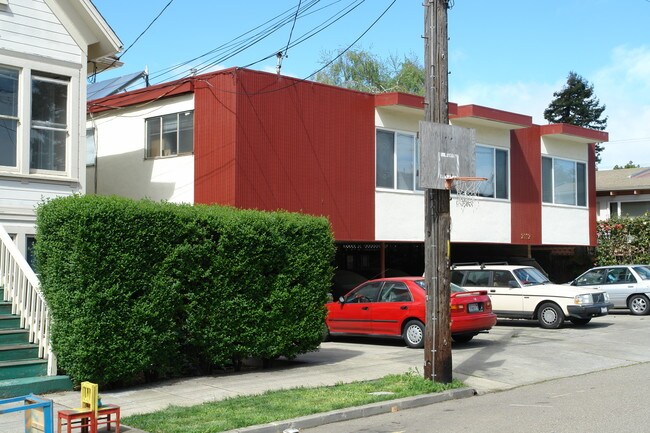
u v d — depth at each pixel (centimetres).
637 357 1457
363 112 2016
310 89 1891
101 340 1038
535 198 2581
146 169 1978
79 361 1023
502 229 2453
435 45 1153
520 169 2531
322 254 1370
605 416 908
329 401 983
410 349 1555
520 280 1988
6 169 1358
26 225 1364
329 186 1917
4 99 1368
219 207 1259
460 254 2853
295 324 1312
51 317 1058
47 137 1422
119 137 2078
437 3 1156
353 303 1672
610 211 3512
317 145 1895
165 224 1132
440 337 1132
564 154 2716
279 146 1812
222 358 1213
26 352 1082
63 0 1439
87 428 812
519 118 2378
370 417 948
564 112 6794
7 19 1361
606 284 2392
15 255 1161
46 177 1395
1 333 1088
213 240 1220
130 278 1077
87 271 1029
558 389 1146
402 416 952
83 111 1462
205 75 1814
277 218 1303
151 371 1143
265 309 1280
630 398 1033
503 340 1695
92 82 2516
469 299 1558
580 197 2784
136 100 2000
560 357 1445
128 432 825
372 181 2025
